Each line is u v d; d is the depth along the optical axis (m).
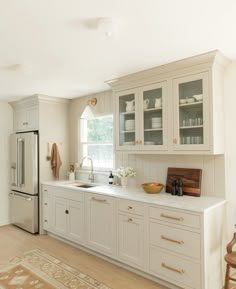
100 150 4.16
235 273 2.56
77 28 1.89
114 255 2.97
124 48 2.29
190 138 2.66
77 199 3.50
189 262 2.29
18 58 2.52
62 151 4.57
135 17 1.73
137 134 3.10
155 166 3.27
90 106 4.22
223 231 2.59
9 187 4.83
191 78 2.60
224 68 2.67
